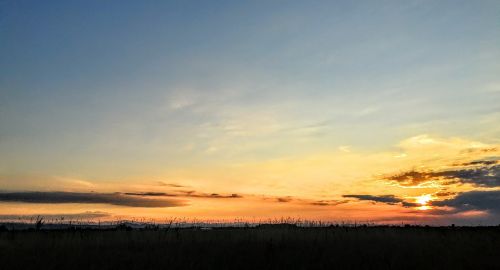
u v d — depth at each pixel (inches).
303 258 731.4
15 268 641.6
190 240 965.2
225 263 684.1
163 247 863.7
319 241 949.8
